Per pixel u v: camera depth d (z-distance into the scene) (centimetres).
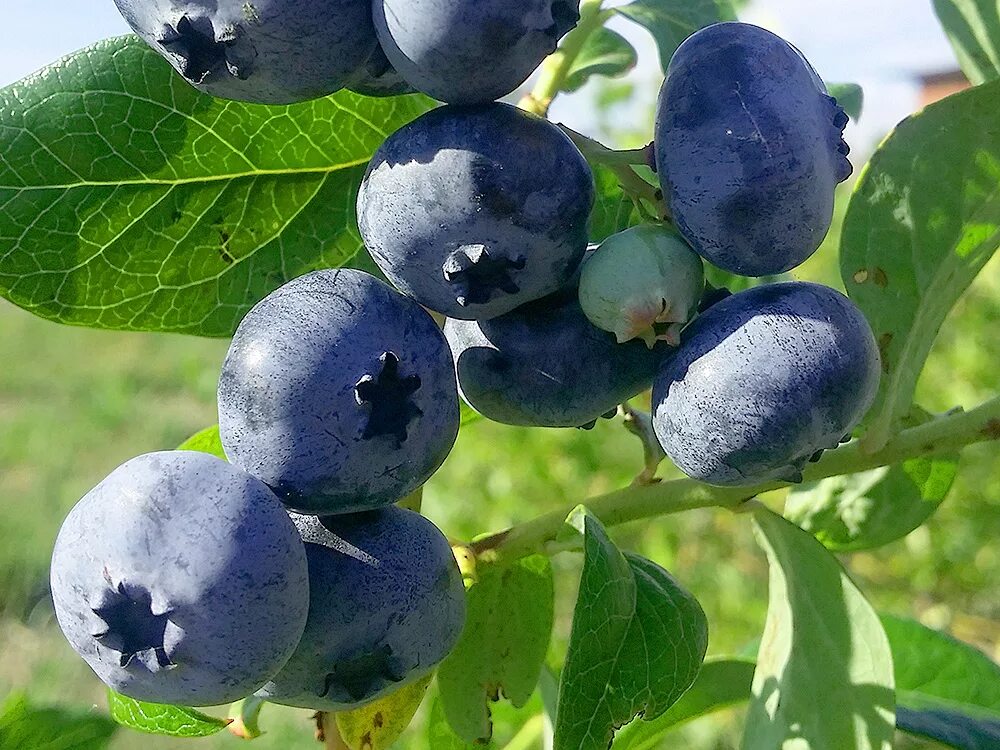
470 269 5
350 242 7
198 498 5
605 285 6
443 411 5
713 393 6
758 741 7
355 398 5
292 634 5
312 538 6
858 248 7
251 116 7
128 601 5
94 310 7
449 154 5
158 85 6
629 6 8
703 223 5
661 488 7
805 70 6
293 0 5
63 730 8
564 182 5
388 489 5
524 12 5
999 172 7
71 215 6
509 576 8
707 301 6
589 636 5
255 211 7
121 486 5
